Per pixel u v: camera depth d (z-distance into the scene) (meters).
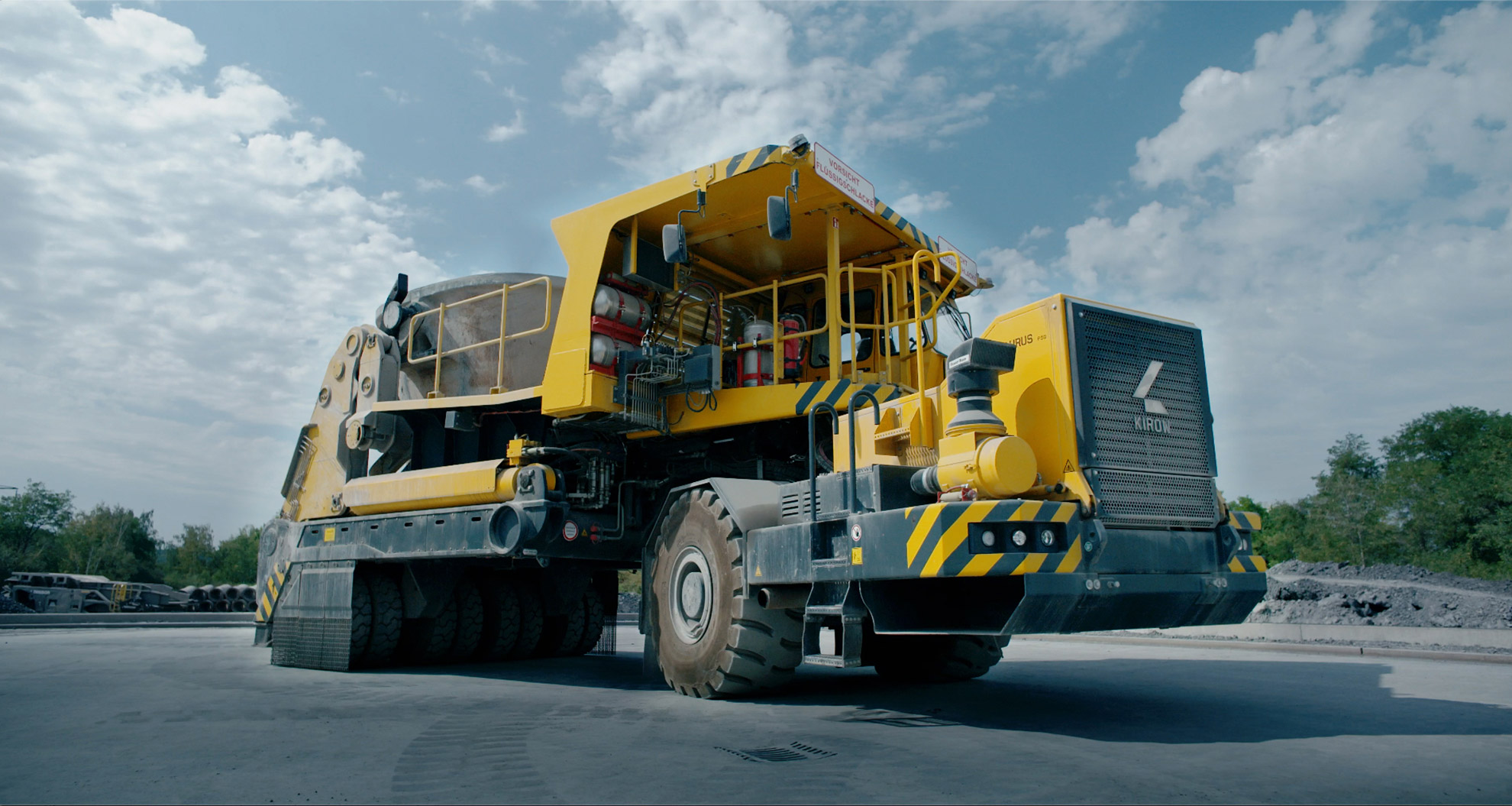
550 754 4.07
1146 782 3.47
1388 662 8.77
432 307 9.08
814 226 7.09
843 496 5.06
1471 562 40.28
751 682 5.62
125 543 71.69
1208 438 5.00
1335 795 3.27
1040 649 10.98
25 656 9.84
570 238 7.27
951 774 3.61
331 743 4.39
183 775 3.67
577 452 7.53
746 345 6.93
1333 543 45.41
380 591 8.52
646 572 6.68
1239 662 8.86
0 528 66.25
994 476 4.25
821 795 3.28
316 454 9.66
